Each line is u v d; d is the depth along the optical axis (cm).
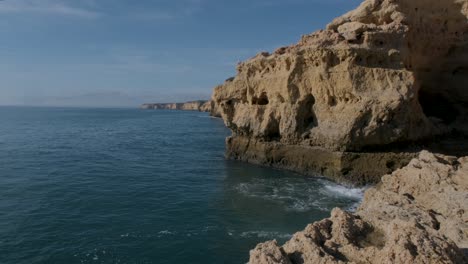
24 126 10200
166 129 9775
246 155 4431
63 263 1712
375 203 1537
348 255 917
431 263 782
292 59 3681
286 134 3853
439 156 1861
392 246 849
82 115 19375
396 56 3300
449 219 1249
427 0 3881
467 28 3988
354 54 3209
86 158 4709
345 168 3297
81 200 2711
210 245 1927
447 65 4078
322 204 2647
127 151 5472
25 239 1961
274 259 878
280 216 2381
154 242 1958
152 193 2966
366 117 3194
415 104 3250
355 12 3772
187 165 4275
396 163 3156
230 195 2909
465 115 3994
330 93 3428
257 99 4331
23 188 3033
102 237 2012
